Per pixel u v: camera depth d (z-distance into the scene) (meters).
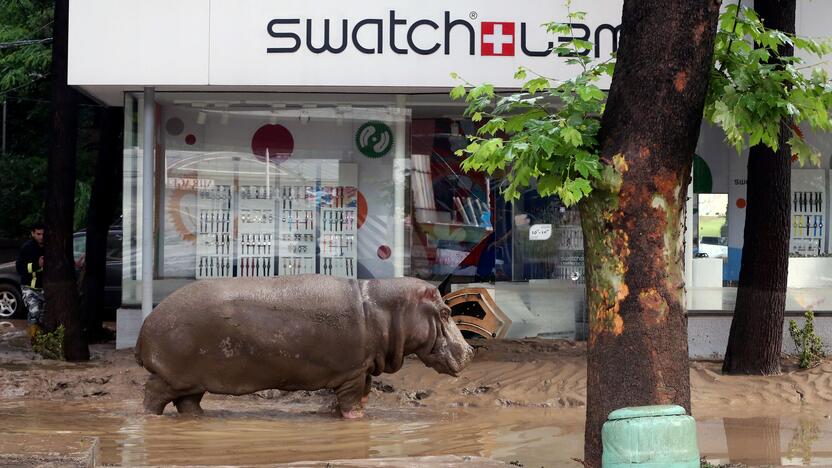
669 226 7.69
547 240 16.67
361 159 16.38
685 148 7.66
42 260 16.84
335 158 16.34
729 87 8.17
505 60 14.99
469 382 13.39
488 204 16.52
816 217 16.88
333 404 11.62
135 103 15.84
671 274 7.70
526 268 16.62
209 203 16.20
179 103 16.06
